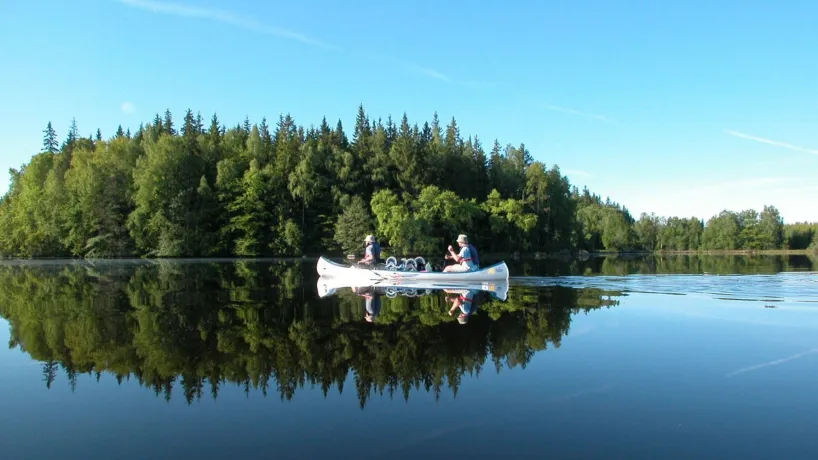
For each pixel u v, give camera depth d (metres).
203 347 7.81
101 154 60.03
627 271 27.64
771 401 5.27
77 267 33.91
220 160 63.25
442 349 7.61
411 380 6.10
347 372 6.44
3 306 12.55
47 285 18.80
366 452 4.15
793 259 51.19
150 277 23.22
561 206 75.81
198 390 5.80
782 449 4.15
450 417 4.91
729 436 4.41
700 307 11.99
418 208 58.44
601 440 4.35
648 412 4.99
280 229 58.59
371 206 57.69
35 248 56.06
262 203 58.97
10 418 4.95
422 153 65.19
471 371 6.43
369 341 8.17
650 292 15.63
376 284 19.38
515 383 5.93
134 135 74.88
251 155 65.19
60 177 60.00
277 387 5.89
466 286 18.30
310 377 6.27
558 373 6.32
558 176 76.12
